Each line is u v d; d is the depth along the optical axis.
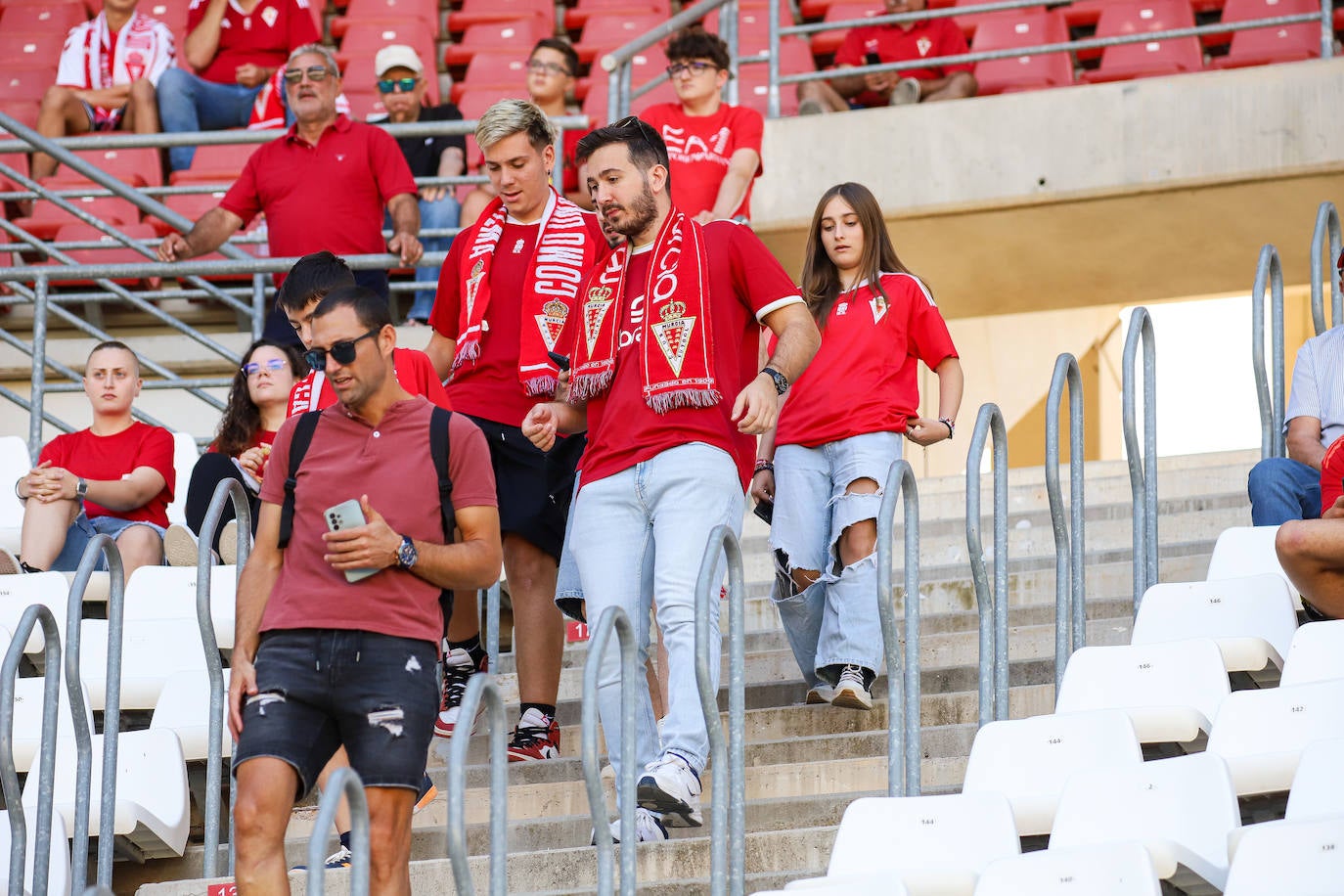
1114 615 21.83
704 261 17.50
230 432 23.69
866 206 20.94
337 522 13.91
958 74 37.66
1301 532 17.58
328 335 14.34
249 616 14.50
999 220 35.91
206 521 17.89
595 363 17.67
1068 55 40.47
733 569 15.66
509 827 18.52
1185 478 28.14
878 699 20.28
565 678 22.70
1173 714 16.08
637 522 17.31
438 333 21.66
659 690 19.47
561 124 28.55
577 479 17.89
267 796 13.66
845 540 20.20
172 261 27.19
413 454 14.55
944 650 21.86
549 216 20.92
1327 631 16.31
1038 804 15.45
